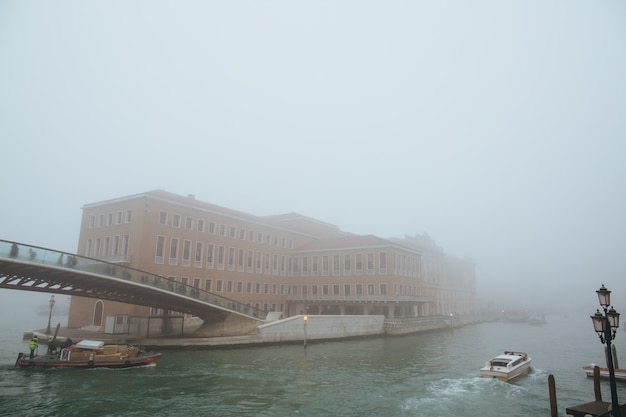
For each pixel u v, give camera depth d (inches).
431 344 1689.2
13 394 748.6
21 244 947.3
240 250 2098.9
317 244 2452.0
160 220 1731.1
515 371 982.4
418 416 686.5
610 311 519.5
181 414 668.1
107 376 895.1
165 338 1355.8
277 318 1610.5
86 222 1911.9
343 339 1752.0
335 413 690.8
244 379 912.9
